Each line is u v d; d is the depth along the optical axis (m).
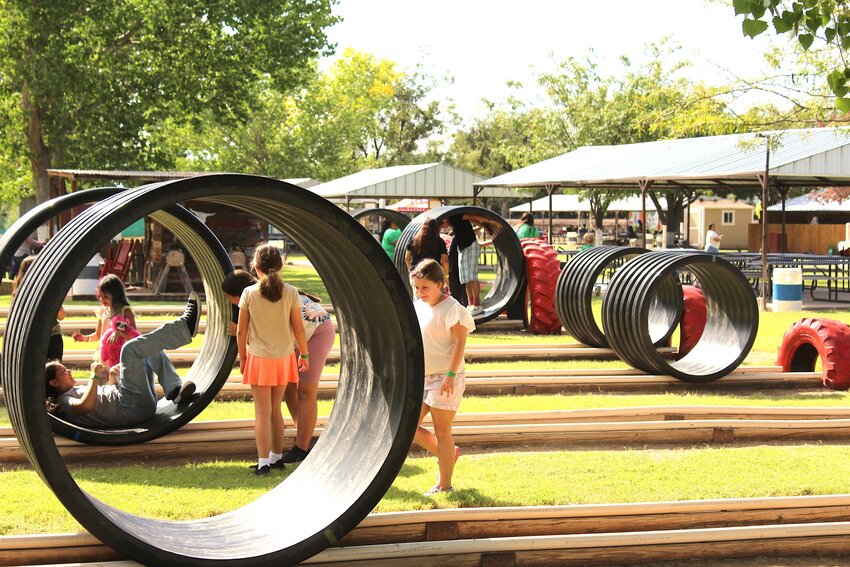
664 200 63.53
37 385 4.22
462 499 5.99
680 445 7.88
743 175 21.16
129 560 4.70
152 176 21.06
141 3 31.36
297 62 33.44
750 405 9.42
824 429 8.19
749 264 22.81
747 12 7.20
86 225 4.41
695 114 23.98
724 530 5.42
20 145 31.56
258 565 4.62
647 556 5.32
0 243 8.02
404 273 15.52
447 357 6.13
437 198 38.38
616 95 52.66
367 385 5.74
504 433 7.66
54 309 4.25
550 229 32.84
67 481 4.29
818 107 22.45
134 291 20.36
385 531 5.16
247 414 8.42
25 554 4.67
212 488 6.29
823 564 5.43
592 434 7.80
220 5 31.02
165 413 7.51
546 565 5.20
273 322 6.59
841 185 27.23
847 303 21.05
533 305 14.70
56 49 28.88
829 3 7.25
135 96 32.16
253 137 59.91
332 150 62.34
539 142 55.44
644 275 10.41
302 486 5.53
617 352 10.91
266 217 5.69
